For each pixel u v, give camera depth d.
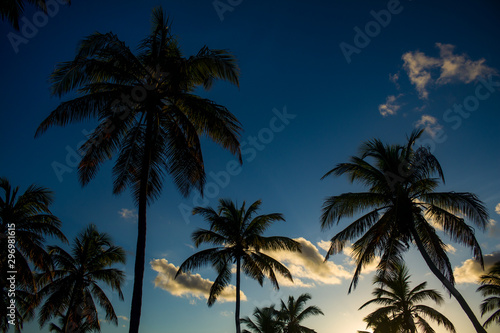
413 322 24.77
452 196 15.73
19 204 18.98
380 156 17.62
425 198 16.67
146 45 13.49
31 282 18.47
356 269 16.78
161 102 12.85
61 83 11.24
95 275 24.78
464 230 15.50
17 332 18.78
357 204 17.38
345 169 17.33
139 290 10.05
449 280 15.39
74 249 24.89
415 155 15.92
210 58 12.48
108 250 25.22
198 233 24.56
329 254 17.78
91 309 23.80
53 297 22.83
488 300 24.42
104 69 11.91
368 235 17.16
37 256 18.83
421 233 17.45
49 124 11.41
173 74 12.34
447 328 23.81
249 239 24.34
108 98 11.70
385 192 17.52
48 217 19.81
